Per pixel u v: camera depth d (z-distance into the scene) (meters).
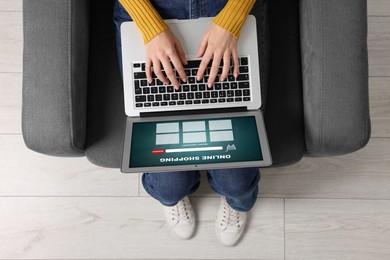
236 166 0.92
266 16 1.15
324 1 1.02
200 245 1.47
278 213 1.49
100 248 1.47
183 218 1.42
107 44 1.17
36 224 1.47
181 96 1.03
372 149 1.51
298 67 1.16
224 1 1.04
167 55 1.00
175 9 1.05
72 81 1.01
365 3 1.02
